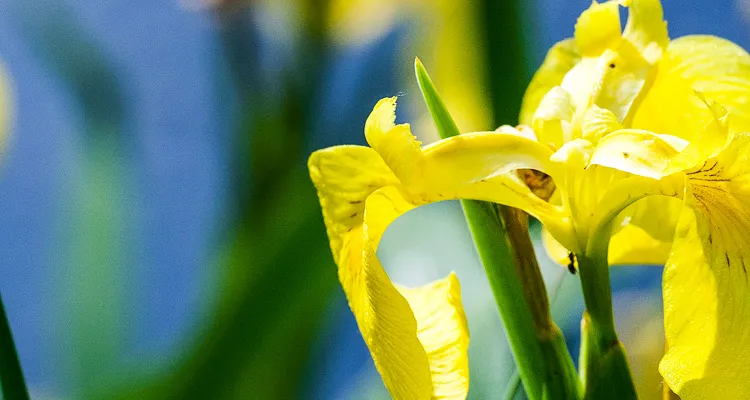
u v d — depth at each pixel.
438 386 0.61
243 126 0.81
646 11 0.63
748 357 0.58
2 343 0.61
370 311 0.59
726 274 0.58
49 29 0.83
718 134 0.57
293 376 0.74
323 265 0.73
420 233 0.80
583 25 0.64
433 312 0.62
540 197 0.62
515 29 0.73
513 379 0.66
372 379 0.83
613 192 0.60
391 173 0.60
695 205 0.58
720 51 0.64
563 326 0.73
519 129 0.62
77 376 0.83
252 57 0.82
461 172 0.60
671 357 0.58
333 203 0.59
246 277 0.73
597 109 0.61
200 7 0.83
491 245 0.60
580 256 0.60
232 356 0.72
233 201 0.81
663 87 0.64
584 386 0.60
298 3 0.82
